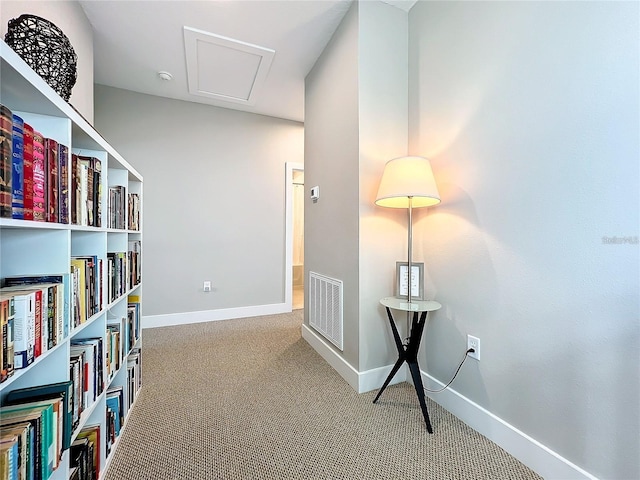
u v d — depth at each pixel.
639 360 0.94
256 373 2.05
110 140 2.93
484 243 1.44
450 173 1.64
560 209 1.14
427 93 1.80
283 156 3.67
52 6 1.53
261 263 3.57
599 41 1.03
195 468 1.21
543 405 1.19
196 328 3.04
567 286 1.12
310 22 2.06
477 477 1.18
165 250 3.14
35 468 0.74
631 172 0.95
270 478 1.16
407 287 1.76
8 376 0.66
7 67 0.61
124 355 1.47
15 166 0.69
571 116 1.11
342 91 2.02
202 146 3.28
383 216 1.89
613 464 0.99
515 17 1.30
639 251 0.93
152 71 2.66
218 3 1.89
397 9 1.95
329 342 2.25
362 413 1.60
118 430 1.36
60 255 0.88
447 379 1.66
